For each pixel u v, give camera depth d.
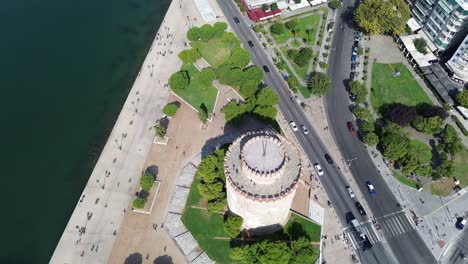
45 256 158.12
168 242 158.62
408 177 178.75
